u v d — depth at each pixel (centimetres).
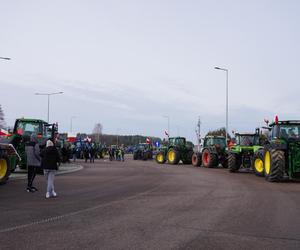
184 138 3519
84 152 3825
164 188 1385
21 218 829
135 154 5053
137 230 725
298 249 609
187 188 1384
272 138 1697
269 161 1659
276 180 1614
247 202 1052
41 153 1279
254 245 630
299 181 1686
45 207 970
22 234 688
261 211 918
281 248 614
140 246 619
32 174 1273
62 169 2412
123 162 3900
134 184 1527
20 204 1015
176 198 1127
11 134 1991
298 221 809
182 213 892
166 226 759
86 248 603
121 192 1270
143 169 2534
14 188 1366
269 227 755
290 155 1619
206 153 2828
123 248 606
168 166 3011
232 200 1088
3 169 1444
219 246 623
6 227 742
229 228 745
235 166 2234
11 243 628
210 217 848
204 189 1353
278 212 905
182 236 684
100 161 4116
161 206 987
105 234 693
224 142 2908
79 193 1244
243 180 1711
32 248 600
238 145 2267
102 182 1606
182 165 3222
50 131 2439
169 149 3475
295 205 1002
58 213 889
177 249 604
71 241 644
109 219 823
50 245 618
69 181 1645
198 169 2577
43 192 1262
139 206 988
